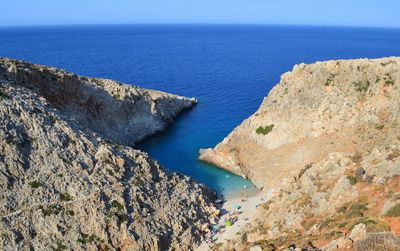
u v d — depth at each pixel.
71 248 59.56
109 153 73.38
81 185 65.94
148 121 122.94
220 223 72.75
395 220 40.59
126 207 66.12
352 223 43.56
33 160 66.69
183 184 78.69
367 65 89.19
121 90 120.19
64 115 82.19
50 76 98.69
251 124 100.25
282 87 100.19
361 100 87.19
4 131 67.00
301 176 69.50
